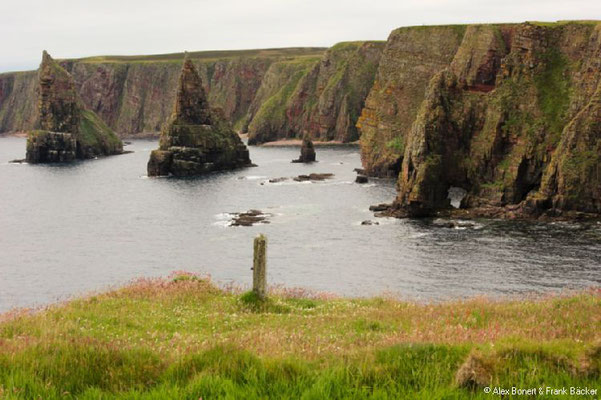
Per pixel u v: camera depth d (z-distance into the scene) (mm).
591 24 117312
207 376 11750
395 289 61188
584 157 98625
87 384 12359
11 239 95188
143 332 21109
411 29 184500
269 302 28172
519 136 112375
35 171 199375
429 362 12852
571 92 113625
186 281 32500
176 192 143500
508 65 121438
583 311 22688
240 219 104250
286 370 12430
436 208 109875
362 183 151500
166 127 189625
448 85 120625
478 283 62656
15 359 13539
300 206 118250
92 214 117188
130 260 79188
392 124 174625
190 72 193500
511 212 101375
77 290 65625
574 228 89250
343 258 75938
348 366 12312
